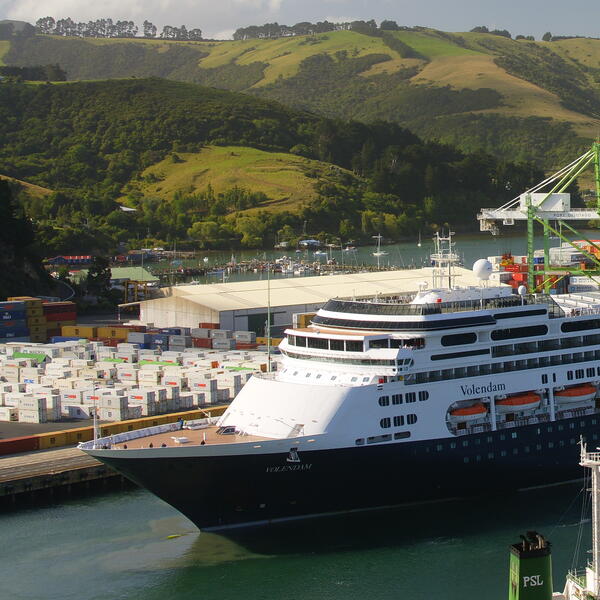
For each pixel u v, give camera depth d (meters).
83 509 113.50
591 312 114.50
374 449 100.62
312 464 99.19
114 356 183.12
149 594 92.50
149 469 97.81
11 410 141.62
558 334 110.19
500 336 107.06
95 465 120.50
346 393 99.88
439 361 103.81
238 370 165.25
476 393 105.31
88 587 94.31
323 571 95.25
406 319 104.00
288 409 101.06
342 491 102.19
